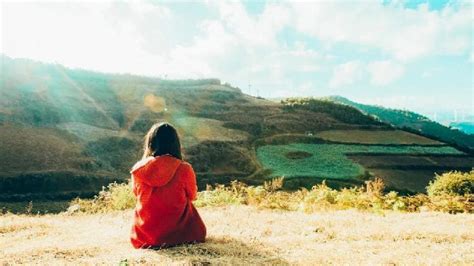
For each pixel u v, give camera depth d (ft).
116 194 44.37
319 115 457.27
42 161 257.96
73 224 30.17
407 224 26.37
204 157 287.48
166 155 20.84
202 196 40.91
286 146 320.09
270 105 495.41
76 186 231.30
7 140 273.95
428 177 263.90
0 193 215.92
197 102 467.11
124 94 450.30
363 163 281.13
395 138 360.69
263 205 34.94
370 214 31.04
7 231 27.45
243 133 356.38
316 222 27.40
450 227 25.17
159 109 415.44
